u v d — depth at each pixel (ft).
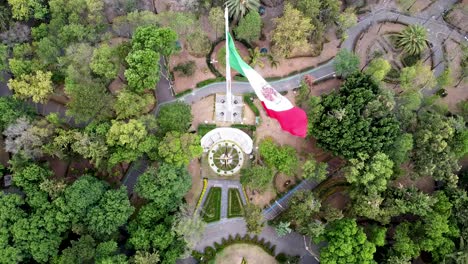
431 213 291.38
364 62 361.10
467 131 305.73
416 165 307.78
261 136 336.49
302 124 284.61
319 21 337.72
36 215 272.10
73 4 322.34
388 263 283.18
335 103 306.35
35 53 322.55
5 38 321.32
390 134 299.79
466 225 293.84
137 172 325.83
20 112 302.04
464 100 354.33
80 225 274.77
